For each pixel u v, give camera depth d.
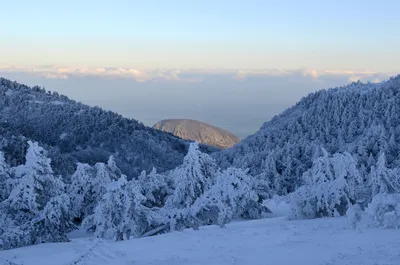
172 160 163.62
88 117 179.62
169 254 15.91
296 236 17.16
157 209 24.17
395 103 105.12
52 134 166.12
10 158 98.06
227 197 29.08
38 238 20.22
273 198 40.00
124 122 183.88
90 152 153.25
